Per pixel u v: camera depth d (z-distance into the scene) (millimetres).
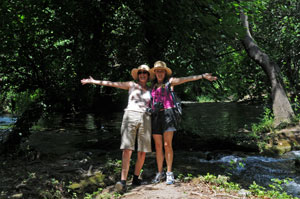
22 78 8305
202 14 6762
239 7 7434
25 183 4441
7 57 8016
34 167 5332
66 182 4633
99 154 6957
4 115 15500
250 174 5711
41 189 4273
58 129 11992
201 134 10656
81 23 8391
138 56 9641
